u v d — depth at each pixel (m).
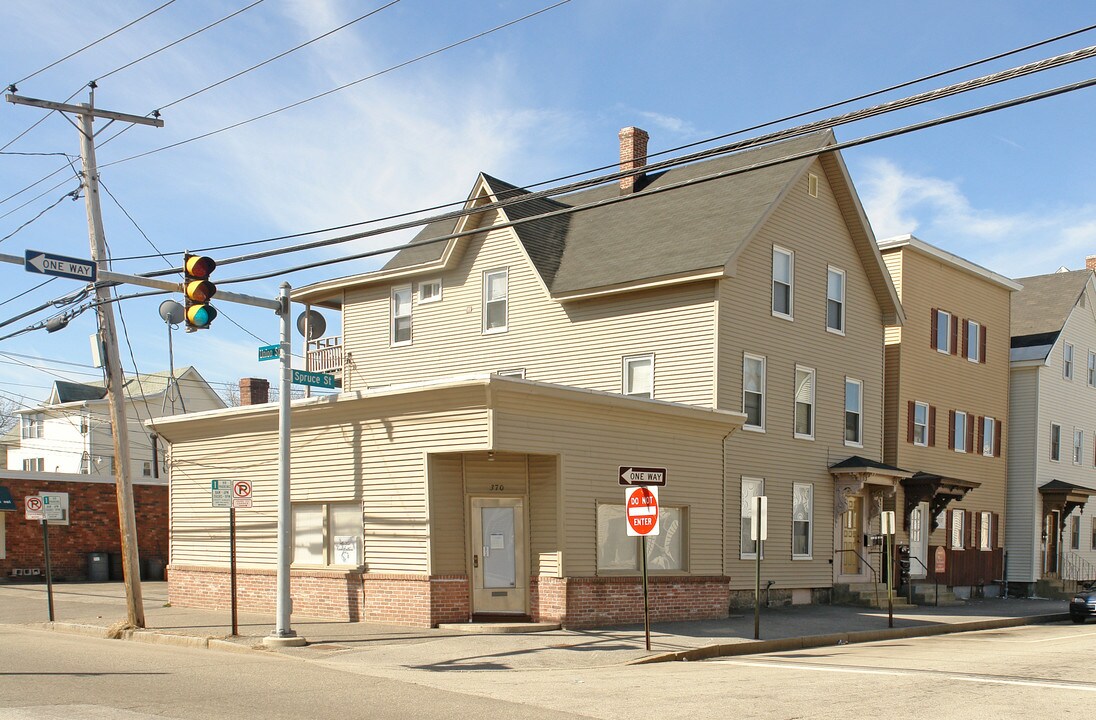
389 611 19.75
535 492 19.89
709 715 11.38
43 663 15.11
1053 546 41.84
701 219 27.53
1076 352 44.41
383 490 20.17
